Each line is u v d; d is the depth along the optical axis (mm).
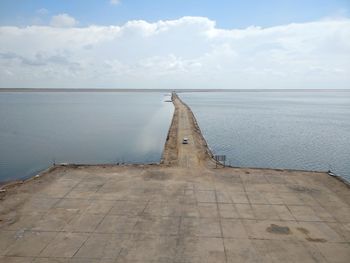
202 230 15508
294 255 13484
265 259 13180
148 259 13141
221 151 43844
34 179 22734
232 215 17156
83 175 23688
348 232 15445
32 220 16500
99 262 12945
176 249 13867
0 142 50219
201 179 22953
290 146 47625
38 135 57062
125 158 39844
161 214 17219
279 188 21203
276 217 16953
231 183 22125
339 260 13156
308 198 19547
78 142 50531
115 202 18766
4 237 14805
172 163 27438
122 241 14508
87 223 16188
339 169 35844
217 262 12969
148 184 21812
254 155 41812
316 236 15047
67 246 14094
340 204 18703
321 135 57625
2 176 32375
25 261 13000
